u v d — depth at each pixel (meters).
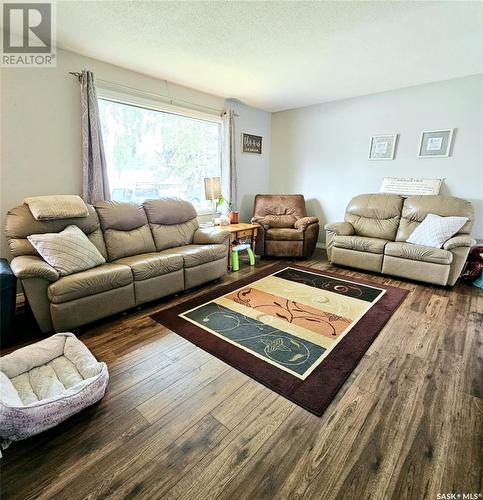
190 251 2.88
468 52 2.64
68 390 1.37
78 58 2.71
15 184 2.49
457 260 3.00
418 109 3.69
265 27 2.20
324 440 1.28
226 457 1.20
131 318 2.39
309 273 3.60
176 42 2.46
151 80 3.32
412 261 3.20
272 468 1.16
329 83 3.56
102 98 2.96
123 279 2.29
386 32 2.27
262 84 3.61
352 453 1.22
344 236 3.75
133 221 2.87
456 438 1.29
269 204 4.75
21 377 1.52
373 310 2.57
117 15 2.05
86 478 1.12
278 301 2.76
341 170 4.52
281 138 5.14
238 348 1.99
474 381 1.67
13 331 1.97
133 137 3.35
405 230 3.64
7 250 2.48
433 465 1.17
